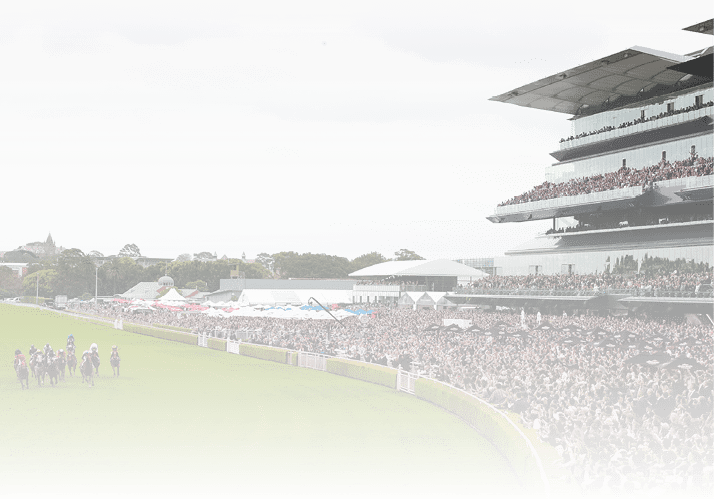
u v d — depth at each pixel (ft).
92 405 102.42
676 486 53.06
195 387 125.49
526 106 310.45
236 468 64.80
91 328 307.99
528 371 91.66
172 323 302.25
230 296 513.86
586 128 299.99
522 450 60.18
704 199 222.48
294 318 260.42
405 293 332.19
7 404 102.01
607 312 230.68
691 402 65.10
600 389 74.54
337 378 142.41
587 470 53.57
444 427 85.66
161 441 77.15
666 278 216.95
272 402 107.24
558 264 285.64
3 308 550.77
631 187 238.27
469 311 281.13
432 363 117.50
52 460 67.87
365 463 66.85
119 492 56.54
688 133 247.09
